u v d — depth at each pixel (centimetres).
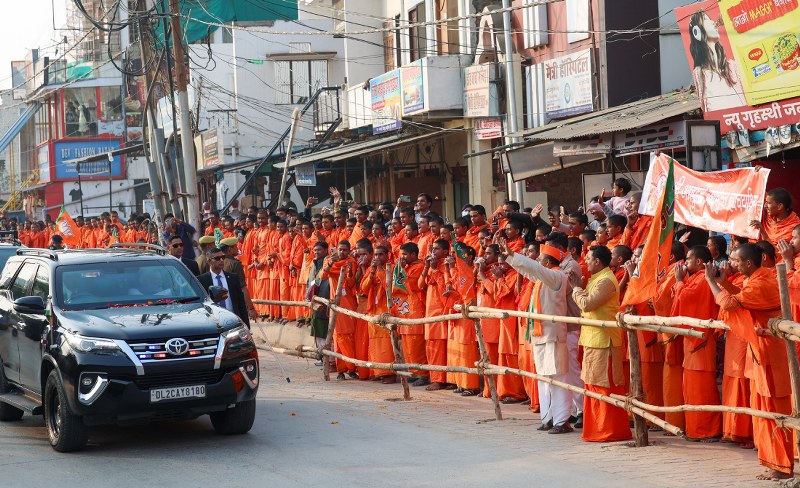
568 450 930
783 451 785
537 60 2212
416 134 2545
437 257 1339
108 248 1213
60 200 5438
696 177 1084
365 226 1698
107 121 5469
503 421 1102
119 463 924
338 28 3631
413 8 2864
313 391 1370
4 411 1183
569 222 1343
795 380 759
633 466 852
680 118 1575
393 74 2567
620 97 1945
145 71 2500
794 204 1630
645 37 1953
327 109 3117
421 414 1155
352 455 925
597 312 958
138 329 954
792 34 1407
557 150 1748
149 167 2459
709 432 957
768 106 1478
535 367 1048
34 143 6581
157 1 2427
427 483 809
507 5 2069
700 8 1572
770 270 824
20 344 1103
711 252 1081
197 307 1045
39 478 872
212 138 3412
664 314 1005
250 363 989
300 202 3559
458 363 1300
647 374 1028
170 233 1953
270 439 1015
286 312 1944
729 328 824
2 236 1891
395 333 1280
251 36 3675
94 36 5491
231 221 2267
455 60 2364
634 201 1191
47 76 5622
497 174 2425
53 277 1067
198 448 980
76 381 934
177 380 947
